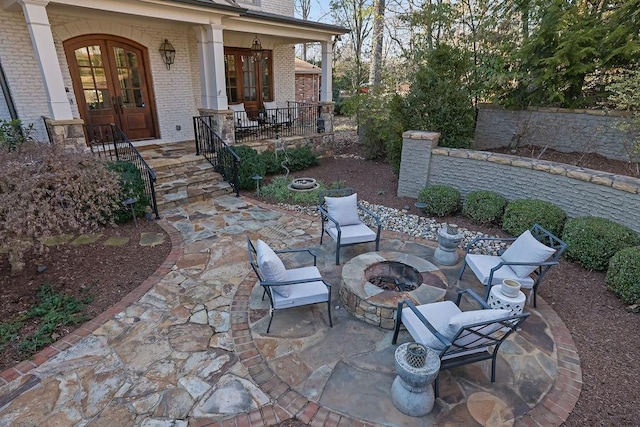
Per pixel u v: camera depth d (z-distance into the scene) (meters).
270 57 11.35
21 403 2.65
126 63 8.48
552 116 6.98
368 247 5.08
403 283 4.11
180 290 4.11
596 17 6.32
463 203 6.42
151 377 2.88
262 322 3.54
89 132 8.22
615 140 6.20
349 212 4.89
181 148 8.77
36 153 4.29
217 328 3.47
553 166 5.32
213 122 8.27
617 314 3.58
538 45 6.65
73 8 6.62
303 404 2.64
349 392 2.73
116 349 3.19
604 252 4.19
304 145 10.09
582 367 2.97
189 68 9.52
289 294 3.34
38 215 3.77
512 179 5.82
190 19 7.31
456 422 2.49
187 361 3.05
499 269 3.77
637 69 5.41
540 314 3.65
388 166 9.57
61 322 3.53
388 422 2.49
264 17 8.51
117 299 3.94
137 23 8.24
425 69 6.81
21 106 7.03
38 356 3.10
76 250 4.98
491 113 7.92
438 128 6.98
